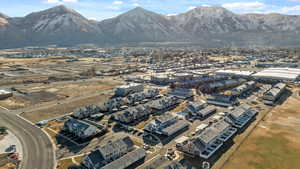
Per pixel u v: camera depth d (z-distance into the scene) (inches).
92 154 2308.1
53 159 2429.9
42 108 4178.2
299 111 3986.2
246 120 3489.2
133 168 2265.0
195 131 3159.5
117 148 2471.7
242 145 2736.2
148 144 2787.9
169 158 2447.1
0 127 3203.7
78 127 3004.4
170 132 3034.0
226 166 2290.8
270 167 2278.5
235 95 4928.6
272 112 3951.8
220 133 2891.2
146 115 3836.1
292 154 2522.1
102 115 3782.0
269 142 2805.1
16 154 2504.9
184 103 4557.1
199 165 2314.2
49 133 3078.2
